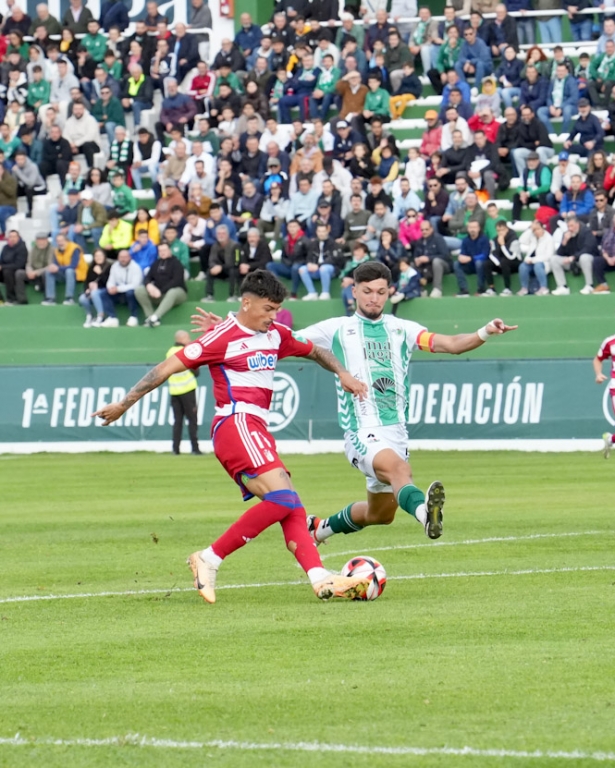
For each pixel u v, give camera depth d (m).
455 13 65.25
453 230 56.22
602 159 56.22
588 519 25.86
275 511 16.28
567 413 48.59
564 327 53.34
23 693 11.48
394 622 14.62
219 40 70.38
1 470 44.28
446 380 50.12
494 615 14.92
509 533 23.80
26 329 59.06
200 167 60.59
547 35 66.00
